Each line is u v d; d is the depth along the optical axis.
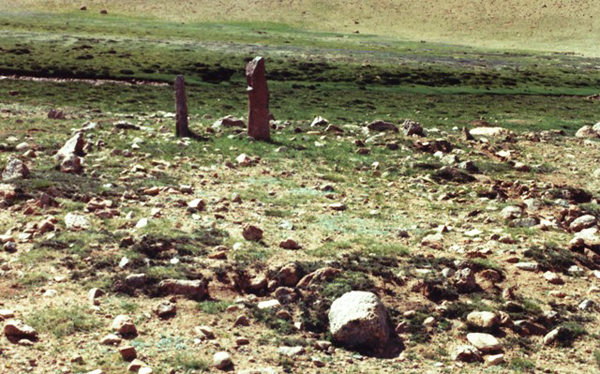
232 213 17.53
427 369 10.52
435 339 11.57
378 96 60.41
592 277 14.44
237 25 142.12
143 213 17.00
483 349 11.24
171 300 12.12
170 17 145.50
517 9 157.25
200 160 23.50
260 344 10.91
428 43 129.12
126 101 47.53
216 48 89.94
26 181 18.80
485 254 15.12
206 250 14.43
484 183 23.27
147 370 9.40
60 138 25.72
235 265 13.56
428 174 23.81
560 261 14.89
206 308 11.90
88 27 116.31
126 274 12.80
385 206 19.56
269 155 25.05
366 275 13.44
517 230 17.31
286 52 90.06
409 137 30.34
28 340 10.21
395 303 12.63
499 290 13.48
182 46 89.94
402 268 14.02
